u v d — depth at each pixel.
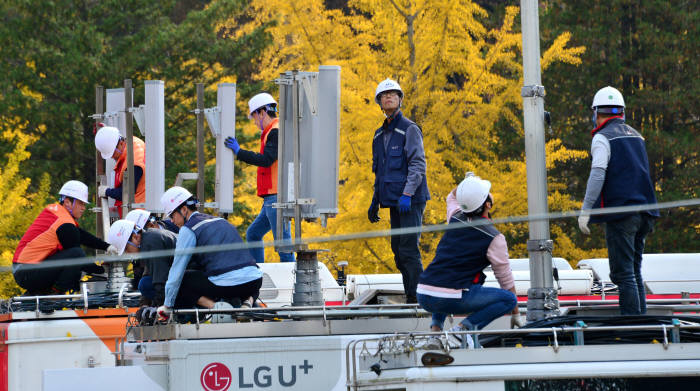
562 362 16.09
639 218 23.06
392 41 54.50
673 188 71.00
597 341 18.89
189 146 73.25
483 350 16.12
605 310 24.41
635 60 76.38
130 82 35.31
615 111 23.86
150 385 21.05
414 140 26.88
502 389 15.70
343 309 25.81
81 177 74.12
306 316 23.88
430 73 55.19
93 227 65.44
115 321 27.33
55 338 26.78
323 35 55.91
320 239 27.61
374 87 53.88
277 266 34.28
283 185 28.08
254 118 32.91
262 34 73.75
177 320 24.25
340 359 21.84
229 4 74.38
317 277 27.09
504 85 54.97
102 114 40.47
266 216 34.53
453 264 19.75
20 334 26.55
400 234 26.77
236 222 64.94
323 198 27.83
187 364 21.20
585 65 75.50
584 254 59.22
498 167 55.59
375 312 23.81
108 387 20.88
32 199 56.97
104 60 70.19
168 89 74.06
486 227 19.81
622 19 77.69
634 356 16.11
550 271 24.48
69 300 28.45
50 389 20.52
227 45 73.50
